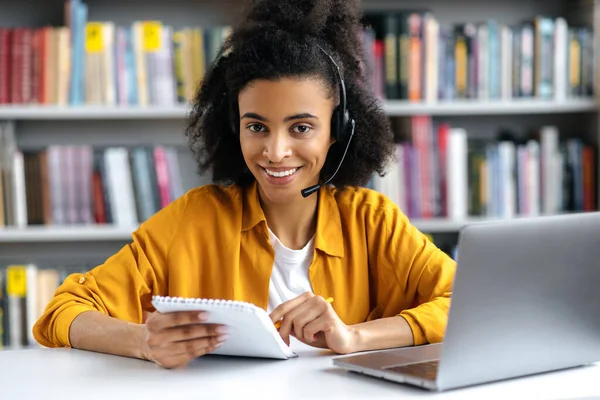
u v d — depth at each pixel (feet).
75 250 9.53
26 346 8.60
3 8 9.25
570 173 9.02
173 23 9.52
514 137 9.28
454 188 8.87
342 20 4.60
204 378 3.49
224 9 9.53
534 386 3.34
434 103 8.72
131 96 8.59
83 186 8.63
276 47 4.22
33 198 8.58
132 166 8.66
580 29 9.03
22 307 8.57
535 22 8.93
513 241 3.23
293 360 3.80
